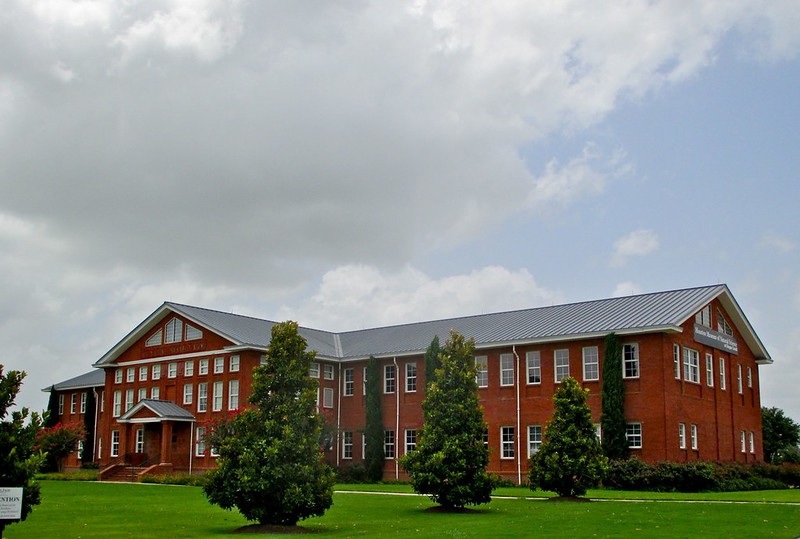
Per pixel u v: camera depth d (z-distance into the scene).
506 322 55.00
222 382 57.25
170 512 30.84
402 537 21.58
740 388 54.28
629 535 21.58
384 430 56.19
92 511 31.28
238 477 24.33
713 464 44.34
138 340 63.84
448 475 30.70
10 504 16.78
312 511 24.94
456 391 31.91
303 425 25.38
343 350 61.53
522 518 26.66
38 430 19.80
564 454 34.47
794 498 35.94
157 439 60.50
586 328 47.94
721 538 20.92
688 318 48.03
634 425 45.41
